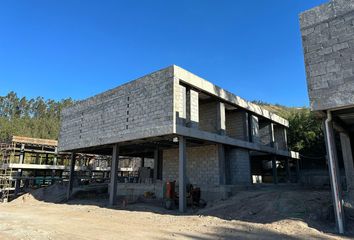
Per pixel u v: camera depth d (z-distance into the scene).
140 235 9.22
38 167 31.95
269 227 9.88
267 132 27.42
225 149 21.00
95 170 36.69
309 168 32.44
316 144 31.69
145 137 16.72
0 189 29.30
